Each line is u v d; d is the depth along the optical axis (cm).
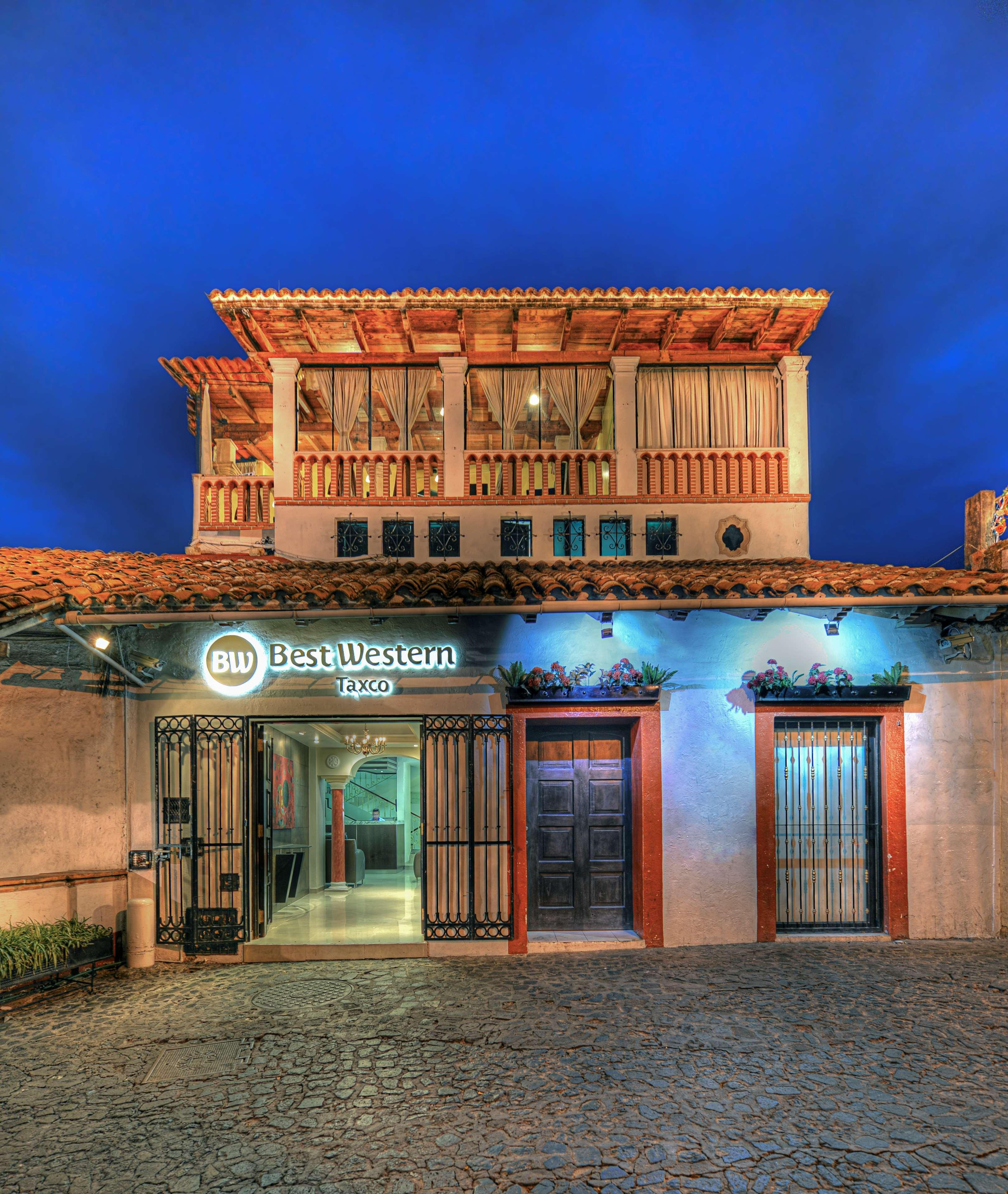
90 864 738
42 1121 423
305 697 771
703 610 789
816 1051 496
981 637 795
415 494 1145
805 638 791
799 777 796
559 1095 441
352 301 1080
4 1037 549
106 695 761
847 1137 393
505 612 734
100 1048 525
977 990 611
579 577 777
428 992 630
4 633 652
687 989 621
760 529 1136
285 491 1135
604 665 780
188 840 759
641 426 1166
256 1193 352
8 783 704
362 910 962
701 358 1182
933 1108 421
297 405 1157
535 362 1182
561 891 793
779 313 1114
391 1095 446
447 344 1200
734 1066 476
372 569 1023
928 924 770
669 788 766
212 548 1166
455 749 768
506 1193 350
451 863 754
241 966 721
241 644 769
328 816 1298
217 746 770
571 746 802
